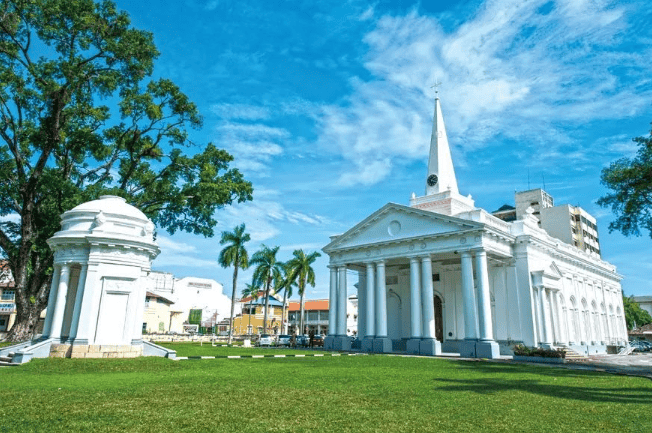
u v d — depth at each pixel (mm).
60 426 7039
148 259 21266
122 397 9836
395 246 34344
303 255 54250
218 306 94062
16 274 30328
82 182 34688
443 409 9102
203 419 7715
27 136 30266
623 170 27219
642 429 7492
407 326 38594
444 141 41406
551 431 7277
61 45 29953
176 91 32000
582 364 23922
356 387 12312
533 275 33000
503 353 32250
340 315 36969
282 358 24516
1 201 31766
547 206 75938
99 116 31219
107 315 19391
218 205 34875
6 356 18203
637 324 80500
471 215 31375
